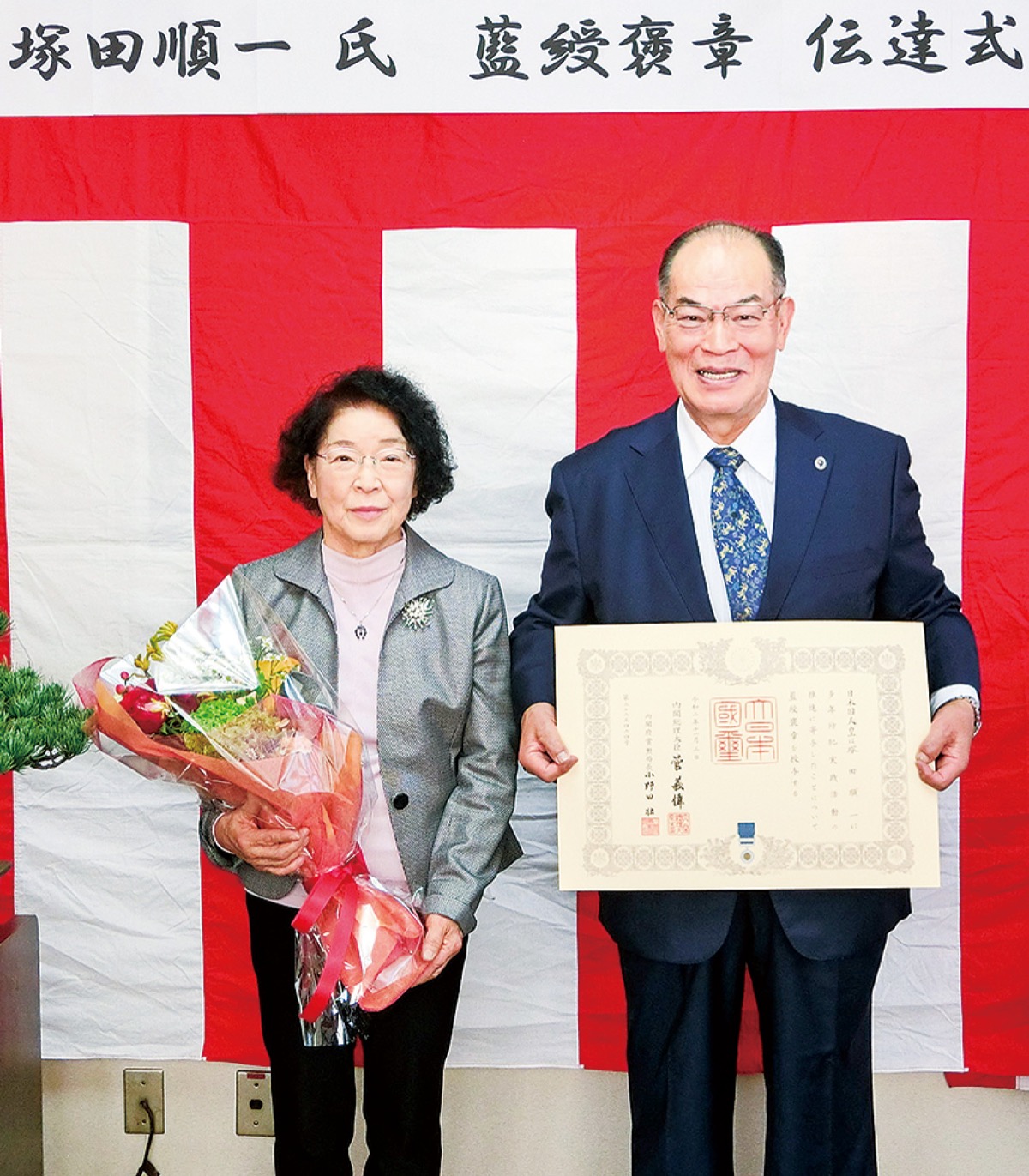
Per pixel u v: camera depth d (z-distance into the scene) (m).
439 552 1.72
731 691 1.56
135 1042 2.00
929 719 1.56
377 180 1.92
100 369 1.94
